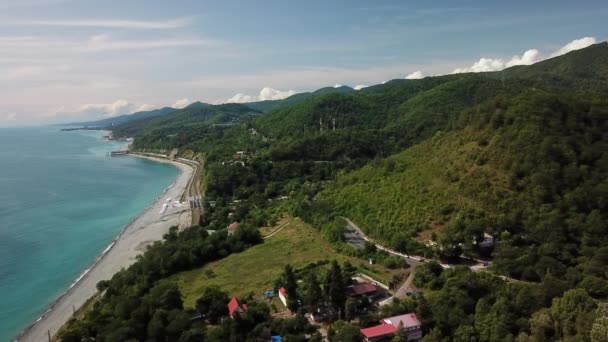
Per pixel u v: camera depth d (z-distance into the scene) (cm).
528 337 6519
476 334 7050
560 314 6662
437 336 7138
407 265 10662
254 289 10625
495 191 11400
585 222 9900
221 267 12900
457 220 11150
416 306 8156
